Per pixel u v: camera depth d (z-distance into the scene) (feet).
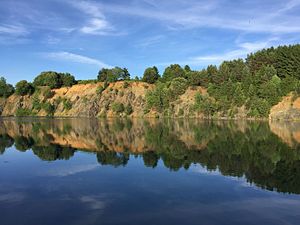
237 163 135.23
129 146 192.85
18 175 117.19
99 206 81.35
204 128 322.96
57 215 75.31
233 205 81.71
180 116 596.70
